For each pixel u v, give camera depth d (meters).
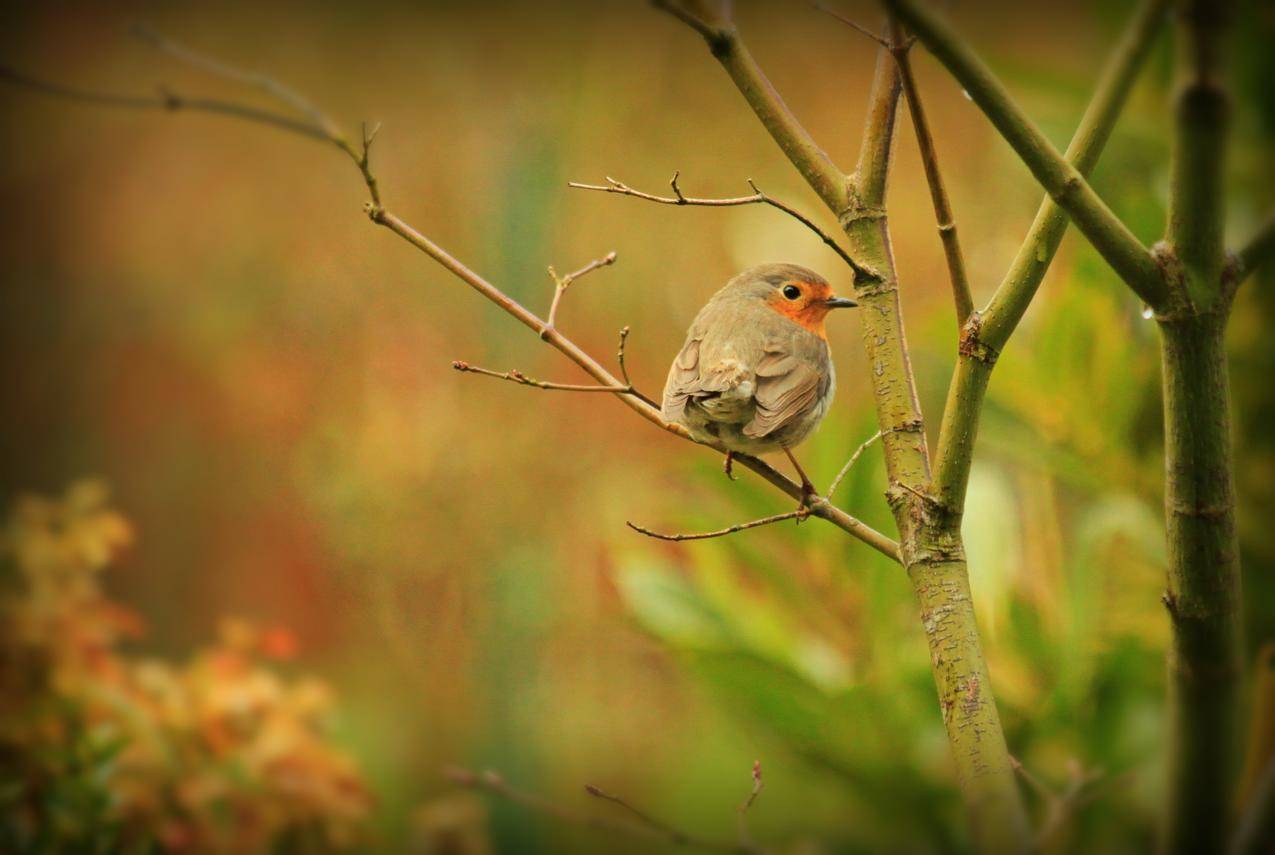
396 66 18.70
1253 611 7.54
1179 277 3.63
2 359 21.38
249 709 8.55
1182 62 3.55
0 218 20.91
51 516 8.95
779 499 7.97
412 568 17.72
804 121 18.70
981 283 14.26
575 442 17.80
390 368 18.30
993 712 4.32
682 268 18.22
